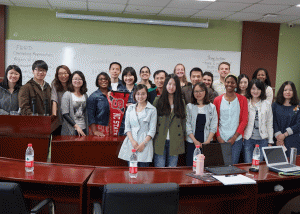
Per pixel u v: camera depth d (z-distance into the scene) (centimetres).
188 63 580
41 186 211
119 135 347
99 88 363
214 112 299
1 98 336
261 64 593
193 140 290
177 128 283
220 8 486
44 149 306
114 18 532
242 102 312
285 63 605
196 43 578
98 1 464
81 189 182
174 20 564
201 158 211
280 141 338
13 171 199
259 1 438
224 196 210
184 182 192
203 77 419
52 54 539
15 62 529
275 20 564
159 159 283
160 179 197
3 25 512
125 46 558
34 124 302
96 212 152
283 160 241
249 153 316
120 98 360
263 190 227
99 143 311
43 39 533
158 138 281
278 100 345
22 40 527
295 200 232
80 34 543
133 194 137
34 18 525
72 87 350
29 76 536
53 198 190
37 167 211
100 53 552
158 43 568
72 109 337
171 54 573
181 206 225
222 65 457
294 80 611
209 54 583
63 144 304
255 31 584
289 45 601
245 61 589
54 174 196
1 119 300
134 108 278
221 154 231
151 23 545
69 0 465
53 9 527
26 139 306
